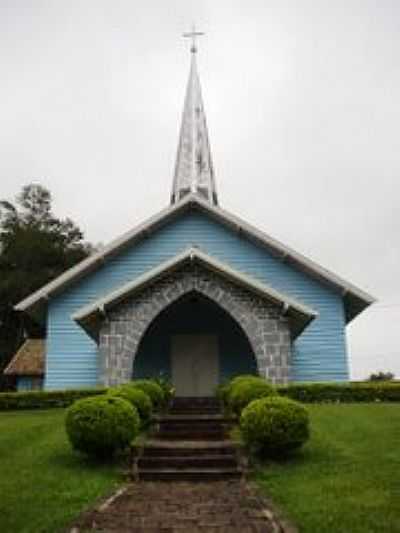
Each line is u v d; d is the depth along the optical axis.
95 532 8.29
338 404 17.80
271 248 24.03
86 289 23.61
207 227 24.44
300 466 11.83
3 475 11.45
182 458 12.41
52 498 10.06
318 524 8.41
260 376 18.17
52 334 23.12
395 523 8.34
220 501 9.99
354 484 10.31
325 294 23.78
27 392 19.12
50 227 53.50
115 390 15.05
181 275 18.84
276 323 18.50
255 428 12.20
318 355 23.11
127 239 23.61
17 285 46.62
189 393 23.08
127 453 12.86
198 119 31.67
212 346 23.67
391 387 18.64
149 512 9.33
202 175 30.25
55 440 13.89
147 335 23.75
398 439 13.09
